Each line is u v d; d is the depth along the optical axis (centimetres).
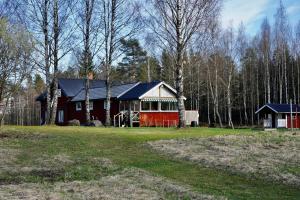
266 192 1312
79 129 2912
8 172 1625
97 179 1466
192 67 6681
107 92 3962
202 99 7500
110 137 2361
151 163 1745
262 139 2214
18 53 3262
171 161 1772
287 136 2339
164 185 1357
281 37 6456
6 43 3180
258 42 7038
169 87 4506
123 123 4325
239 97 7200
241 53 6738
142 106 4494
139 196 1208
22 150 2153
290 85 6919
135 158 1852
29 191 1274
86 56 3862
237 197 1248
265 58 6456
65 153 2020
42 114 6053
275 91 6656
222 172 1571
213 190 1338
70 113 5447
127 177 1494
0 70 3203
